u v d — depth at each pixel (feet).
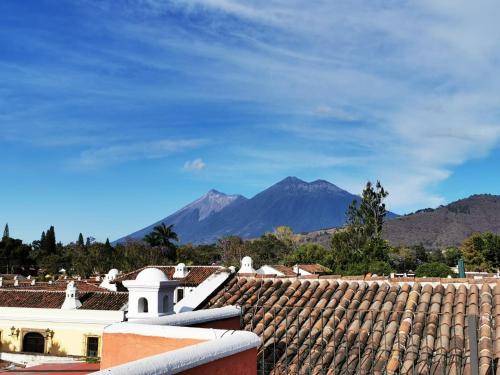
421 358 27.96
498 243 284.82
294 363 29.19
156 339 23.21
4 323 130.31
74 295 129.59
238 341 21.11
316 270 220.43
